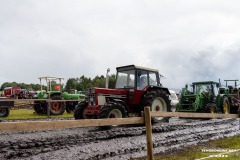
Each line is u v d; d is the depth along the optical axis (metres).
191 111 13.72
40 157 5.73
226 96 15.41
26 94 18.27
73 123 4.82
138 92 10.14
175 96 20.91
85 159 5.70
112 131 8.36
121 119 5.55
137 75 10.35
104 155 6.01
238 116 9.76
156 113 6.59
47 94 16.39
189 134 8.75
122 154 6.19
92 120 5.16
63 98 17.66
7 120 12.49
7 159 5.54
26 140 7.01
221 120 12.63
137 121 5.54
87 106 10.11
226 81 16.50
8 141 6.83
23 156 5.75
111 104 8.84
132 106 10.22
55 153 6.04
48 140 7.08
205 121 12.08
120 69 10.91
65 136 7.56
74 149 6.39
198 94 13.78
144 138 7.83
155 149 6.73
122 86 10.63
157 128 9.08
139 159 5.82
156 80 11.07
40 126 4.30
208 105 13.70
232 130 9.89
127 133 8.18
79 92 21.47
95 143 7.03
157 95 10.45
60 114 16.41
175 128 9.60
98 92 9.46
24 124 4.09
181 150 6.70
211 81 14.61
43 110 16.39
